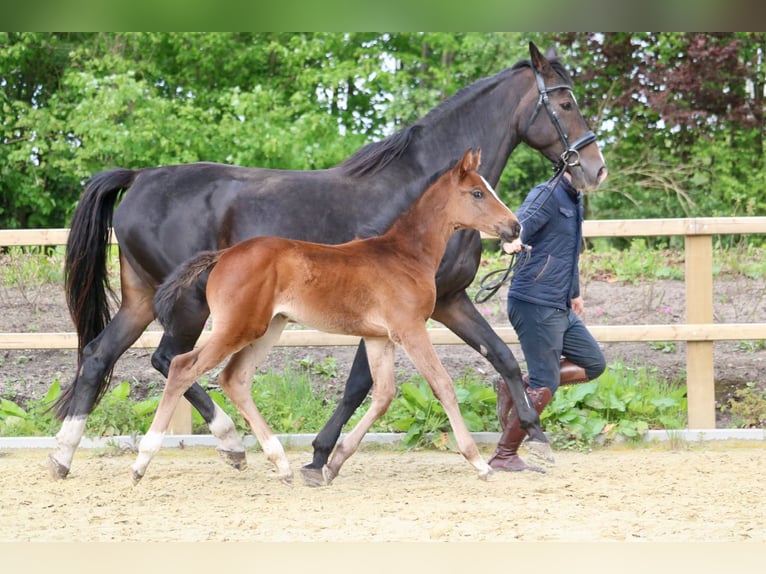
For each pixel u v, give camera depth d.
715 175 14.52
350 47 16.02
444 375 5.41
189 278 5.25
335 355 8.55
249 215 5.76
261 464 6.42
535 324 6.03
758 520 4.64
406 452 6.87
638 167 14.79
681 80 14.10
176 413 7.09
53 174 15.44
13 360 8.57
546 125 6.18
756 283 10.08
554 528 4.49
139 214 5.85
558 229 6.03
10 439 6.96
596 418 7.09
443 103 6.22
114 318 6.06
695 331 7.08
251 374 5.61
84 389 5.94
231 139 14.62
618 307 9.41
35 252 10.56
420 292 5.41
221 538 4.33
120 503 5.14
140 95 14.02
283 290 5.22
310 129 14.29
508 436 6.06
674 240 13.17
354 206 5.81
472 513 4.80
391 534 4.40
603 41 14.48
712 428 7.18
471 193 5.50
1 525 4.61
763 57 14.47
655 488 5.44
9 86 16.23
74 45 16.20
